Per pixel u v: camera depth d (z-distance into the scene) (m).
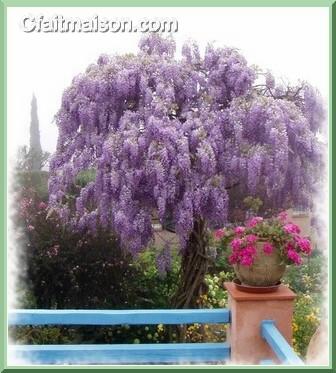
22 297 5.09
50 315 3.14
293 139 5.07
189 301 5.21
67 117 5.39
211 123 5.01
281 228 3.29
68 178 5.32
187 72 5.24
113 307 5.39
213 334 5.25
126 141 4.86
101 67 5.33
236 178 5.13
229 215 5.55
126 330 5.29
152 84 5.23
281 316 3.17
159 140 4.87
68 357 3.19
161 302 5.55
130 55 5.39
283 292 3.26
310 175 5.26
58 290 5.36
